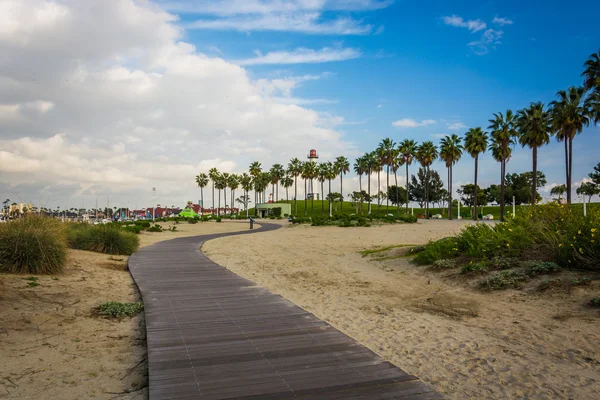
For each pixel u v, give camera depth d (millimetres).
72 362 5258
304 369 4652
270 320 6887
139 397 4312
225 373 4535
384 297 9992
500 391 4582
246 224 62656
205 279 11297
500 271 10625
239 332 6168
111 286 10328
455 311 8320
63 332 6406
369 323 7625
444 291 10219
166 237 31250
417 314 8227
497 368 5262
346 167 107375
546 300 8250
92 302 8406
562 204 12594
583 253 9562
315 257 18703
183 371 4590
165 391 4059
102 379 4777
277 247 23812
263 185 132250
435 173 117812
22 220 11109
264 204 115312
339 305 9227
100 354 5602
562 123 39625
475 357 5688
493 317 7707
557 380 4832
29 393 4328
